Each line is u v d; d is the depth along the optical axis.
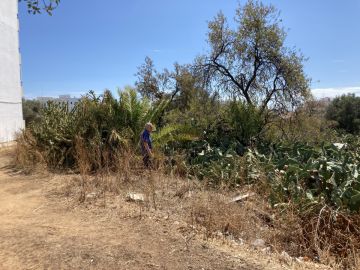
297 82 17.92
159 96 30.28
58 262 4.55
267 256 5.10
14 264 4.50
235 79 18.81
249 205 7.27
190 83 21.67
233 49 18.70
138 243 5.21
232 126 14.28
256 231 6.23
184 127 13.04
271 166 9.06
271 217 6.77
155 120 13.57
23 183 10.16
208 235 5.58
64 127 13.05
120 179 8.78
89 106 13.12
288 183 7.82
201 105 18.02
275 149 11.96
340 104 41.09
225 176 9.00
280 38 18.00
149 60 32.28
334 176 7.47
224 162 9.85
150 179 8.16
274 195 7.52
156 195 7.78
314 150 10.15
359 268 5.00
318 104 19.20
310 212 6.56
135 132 12.78
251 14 18.08
